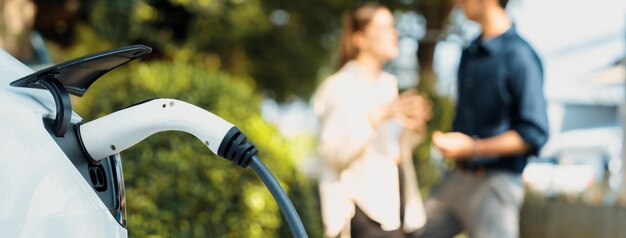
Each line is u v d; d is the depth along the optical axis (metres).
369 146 3.66
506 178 3.78
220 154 1.09
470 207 3.85
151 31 7.79
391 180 3.69
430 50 13.78
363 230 3.68
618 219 6.03
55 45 8.19
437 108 9.88
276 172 3.34
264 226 3.22
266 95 15.12
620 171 8.91
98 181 1.09
